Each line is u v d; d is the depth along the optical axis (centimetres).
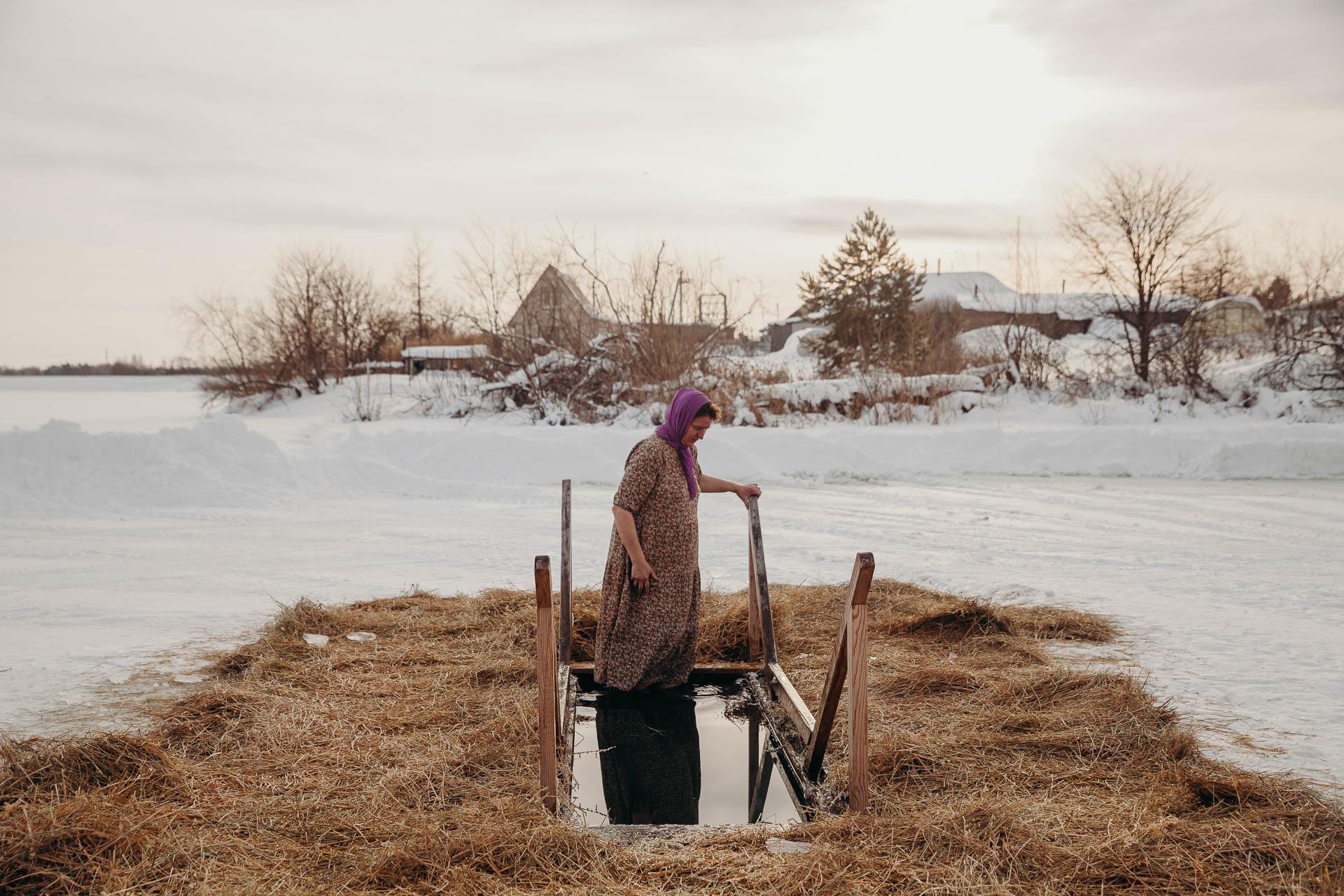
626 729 451
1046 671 488
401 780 362
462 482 1340
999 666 523
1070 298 2689
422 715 440
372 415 2350
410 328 3588
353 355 3322
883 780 371
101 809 316
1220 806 334
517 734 416
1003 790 356
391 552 880
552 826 312
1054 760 385
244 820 327
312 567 810
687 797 375
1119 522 1045
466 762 384
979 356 2673
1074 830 317
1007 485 1366
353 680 491
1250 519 1054
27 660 532
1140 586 723
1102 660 530
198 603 677
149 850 299
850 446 1580
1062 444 1553
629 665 486
